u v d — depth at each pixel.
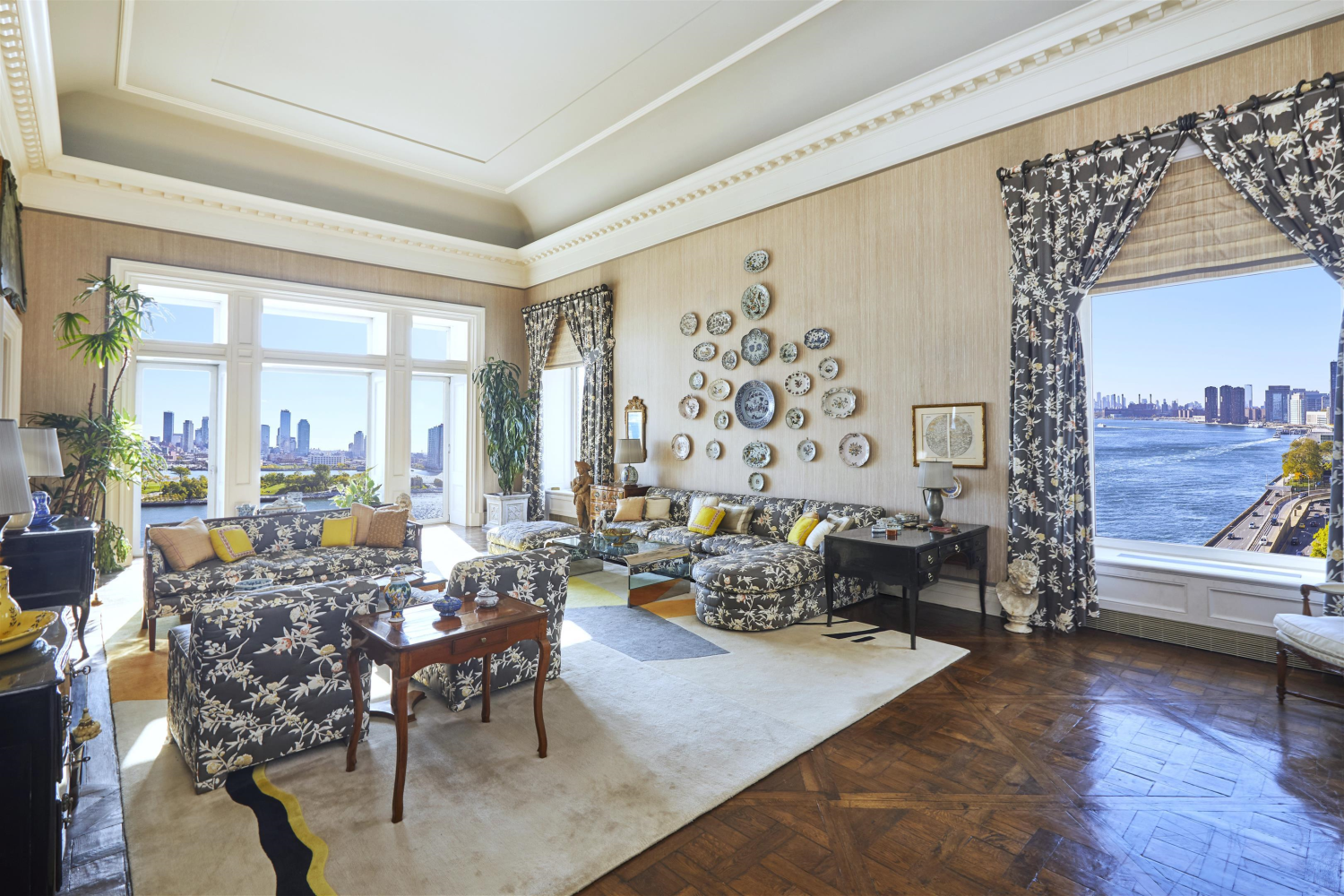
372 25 4.91
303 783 2.47
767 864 2.03
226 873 1.97
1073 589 4.22
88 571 3.85
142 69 5.48
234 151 6.82
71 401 6.27
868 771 2.57
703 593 4.45
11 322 5.40
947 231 4.94
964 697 3.26
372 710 3.06
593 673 3.58
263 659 2.51
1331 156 3.31
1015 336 4.49
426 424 9.21
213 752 2.41
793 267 6.04
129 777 2.51
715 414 6.80
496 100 5.98
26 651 1.86
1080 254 4.22
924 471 4.46
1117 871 1.99
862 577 4.25
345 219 7.71
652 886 1.93
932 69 4.81
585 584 5.64
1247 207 3.67
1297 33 3.50
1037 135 4.48
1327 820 2.23
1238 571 3.80
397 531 5.41
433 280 8.72
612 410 8.06
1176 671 3.56
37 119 5.04
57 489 5.75
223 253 7.14
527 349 9.59
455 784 2.46
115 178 6.32
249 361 7.33
